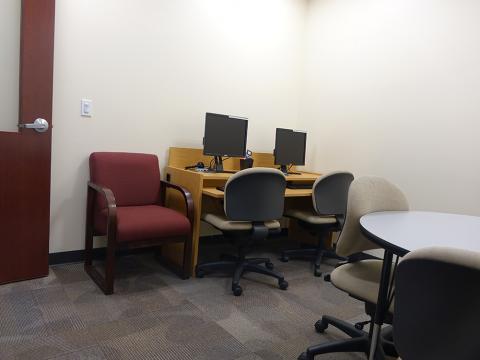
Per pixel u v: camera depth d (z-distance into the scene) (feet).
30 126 7.30
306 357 5.53
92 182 8.44
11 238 7.39
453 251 2.55
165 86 9.82
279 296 8.02
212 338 6.11
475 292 2.50
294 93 12.72
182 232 8.04
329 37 11.87
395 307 3.19
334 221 9.70
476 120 8.59
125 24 9.00
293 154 11.58
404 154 9.96
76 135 8.66
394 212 5.82
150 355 5.50
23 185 7.41
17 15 7.45
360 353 6.07
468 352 2.65
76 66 8.46
